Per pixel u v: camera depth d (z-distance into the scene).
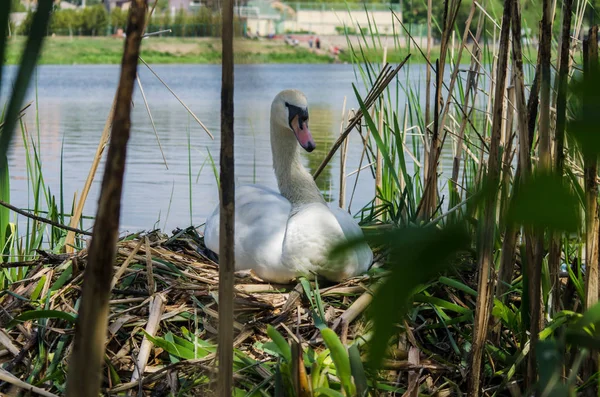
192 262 4.19
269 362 3.15
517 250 3.87
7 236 4.80
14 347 3.36
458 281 3.58
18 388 2.97
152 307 3.49
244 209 4.23
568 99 0.51
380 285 0.51
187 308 3.59
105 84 18.53
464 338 3.38
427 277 0.52
